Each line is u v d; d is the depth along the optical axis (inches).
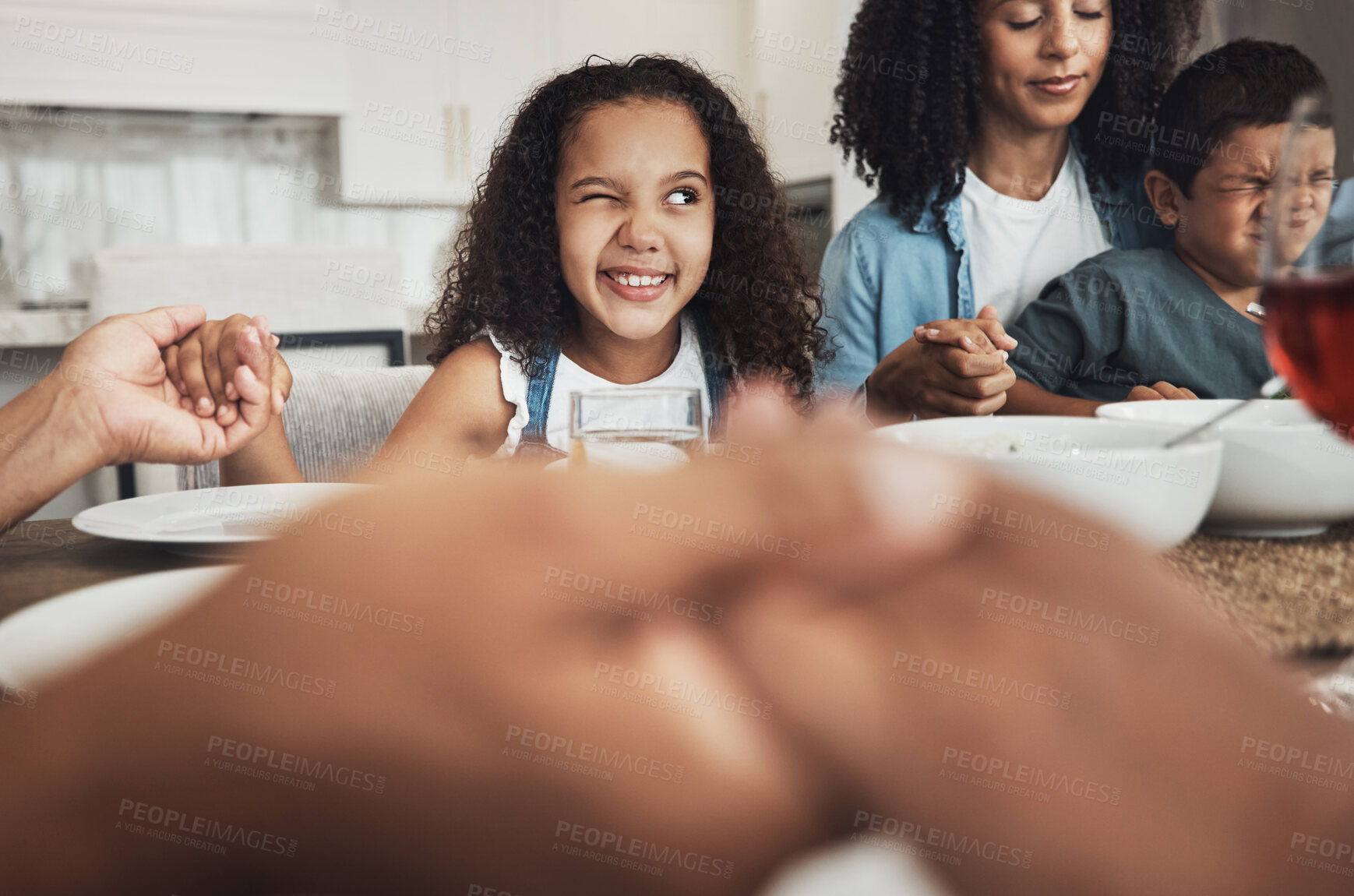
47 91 92.8
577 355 42.4
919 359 29.0
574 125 39.4
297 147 110.0
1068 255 52.2
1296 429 15.4
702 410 17.1
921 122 49.5
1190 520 13.8
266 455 26.6
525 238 40.8
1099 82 51.3
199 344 21.1
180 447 19.9
